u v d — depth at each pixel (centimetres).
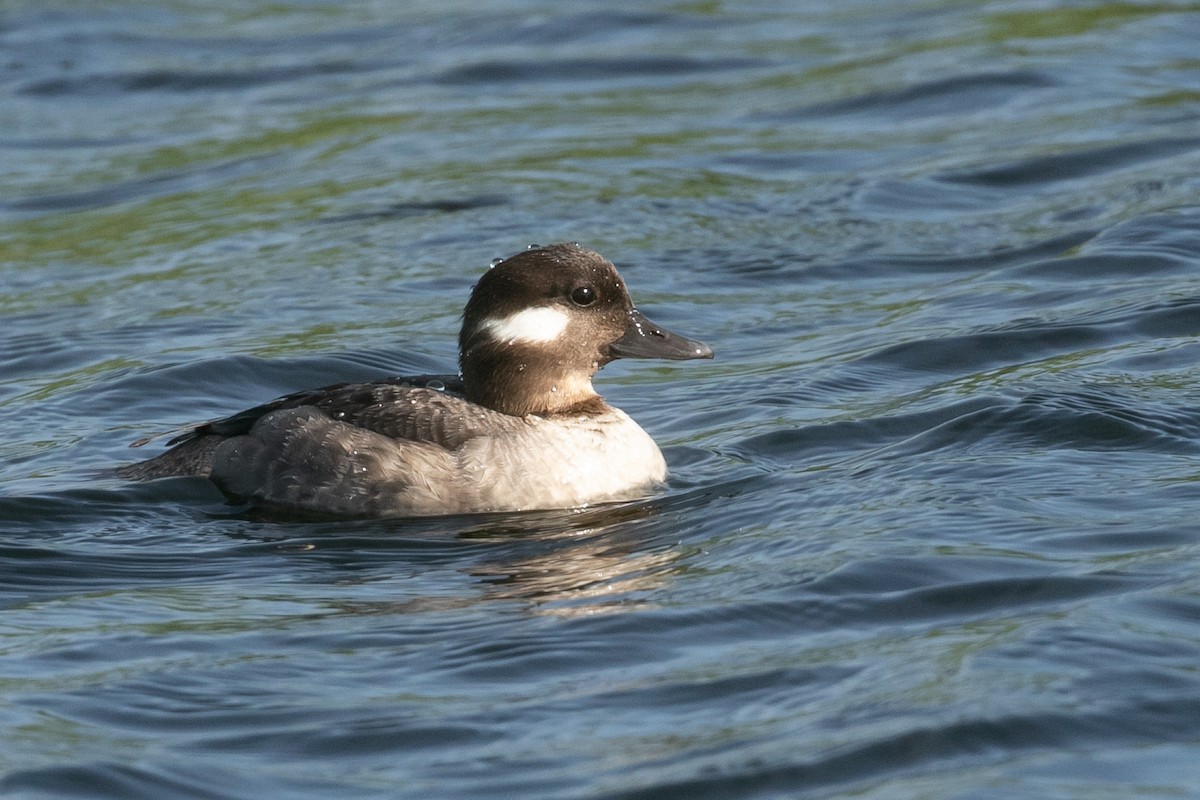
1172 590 1014
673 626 1009
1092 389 1420
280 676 955
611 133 2508
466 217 2144
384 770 841
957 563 1077
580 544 1192
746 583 1073
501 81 2850
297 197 2272
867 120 2530
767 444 1401
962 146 2355
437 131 2553
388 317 1802
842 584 1054
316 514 1274
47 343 1752
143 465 1352
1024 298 1755
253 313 1825
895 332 1673
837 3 3281
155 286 1948
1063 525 1138
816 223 2086
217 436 1347
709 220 2111
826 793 806
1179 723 860
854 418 1431
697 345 1343
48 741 872
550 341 1326
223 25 3306
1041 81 2620
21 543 1208
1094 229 1977
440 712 901
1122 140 2297
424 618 1042
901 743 842
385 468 1272
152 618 1058
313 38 3184
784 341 1702
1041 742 845
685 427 1480
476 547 1195
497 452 1283
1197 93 2497
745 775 820
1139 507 1167
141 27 3275
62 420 1523
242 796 818
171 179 2414
